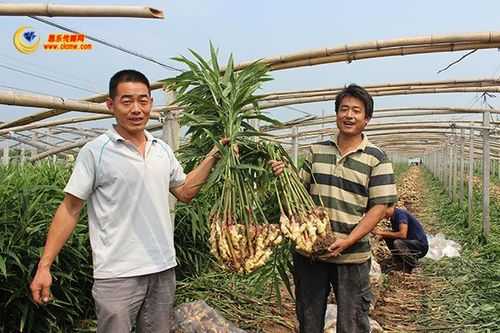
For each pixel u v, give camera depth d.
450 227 10.93
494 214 11.59
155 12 3.23
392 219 7.08
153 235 2.74
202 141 3.35
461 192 12.74
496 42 4.61
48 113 6.21
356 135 3.24
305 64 5.17
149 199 2.72
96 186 2.68
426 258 7.49
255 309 4.83
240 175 3.12
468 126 10.69
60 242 2.66
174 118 5.10
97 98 6.07
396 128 13.92
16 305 3.85
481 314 5.06
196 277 5.57
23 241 3.83
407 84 6.77
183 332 3.60
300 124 10.77
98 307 2.69
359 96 3.16
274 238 2.94
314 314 3.40
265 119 3.31
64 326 4.27
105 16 3.26
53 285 4.09
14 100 3.68
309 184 3.44
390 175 3.21
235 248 2.89
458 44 4.74
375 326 4.37
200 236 5.82
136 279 2.71
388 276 6.57
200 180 3.09
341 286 3.30
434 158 29.11
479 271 6.54
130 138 2.72
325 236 3.05
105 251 2.67
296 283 3.48
